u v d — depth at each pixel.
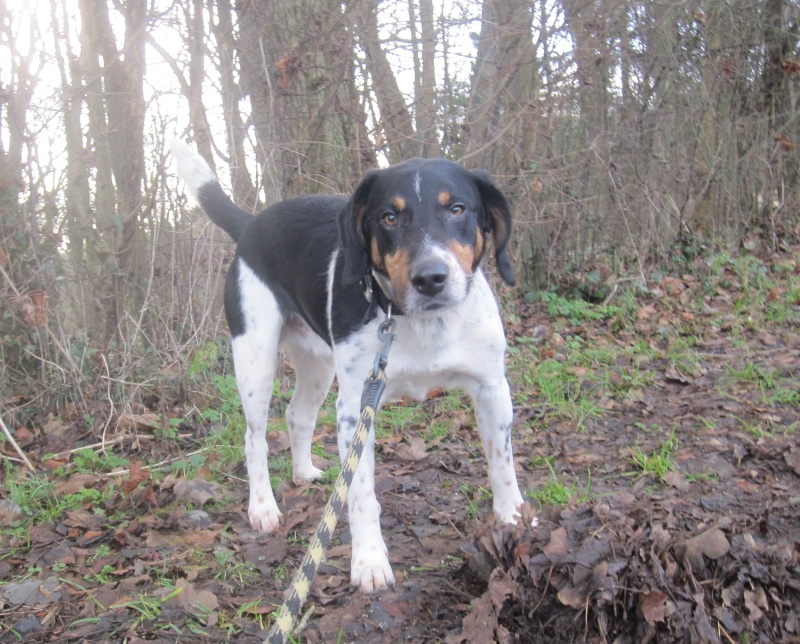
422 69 2.06
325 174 1.93
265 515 1.03
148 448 1.36
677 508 0.97
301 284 1.02
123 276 1.57
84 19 1.59
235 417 1.42
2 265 1.41
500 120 2.01
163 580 0.88
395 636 0.76
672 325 1.88
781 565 0.74
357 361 0.89
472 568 0.83
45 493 1.14
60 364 1.50
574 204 2.21
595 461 1.16
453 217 0.85
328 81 1.85
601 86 2.20
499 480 0.94
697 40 2.45
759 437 1.17
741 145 2.68
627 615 0.71
